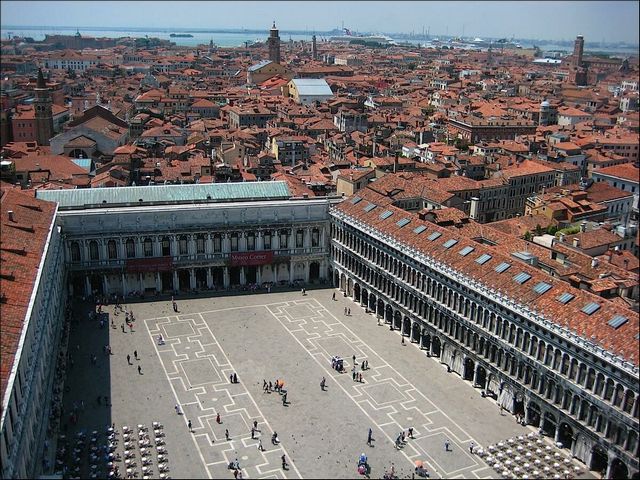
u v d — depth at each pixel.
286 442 99.00
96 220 146.00
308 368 120.62
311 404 109.00
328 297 154.88
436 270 120.12
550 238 142.88
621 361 85.50
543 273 107.19
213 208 152.62
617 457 87.56
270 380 116.12
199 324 138.00
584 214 180.62
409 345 130.50
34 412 86.62
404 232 134.75
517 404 106.06
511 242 132.88
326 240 162.50
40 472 86.19
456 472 92.94
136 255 151.00
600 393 90.12
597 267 118.06
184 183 193.25
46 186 171.75
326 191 191.88
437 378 118.00
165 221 150.38
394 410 107.69
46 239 115.44
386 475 91.06
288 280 163.62
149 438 98.44
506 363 107.38
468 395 112.50
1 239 106.88
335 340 132.12
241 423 103.25
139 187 159.75
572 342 92.62
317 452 96.81
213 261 155.62
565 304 98.81
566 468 93.12
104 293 150.88
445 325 121.12
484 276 111.94
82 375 115.62
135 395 109.88
